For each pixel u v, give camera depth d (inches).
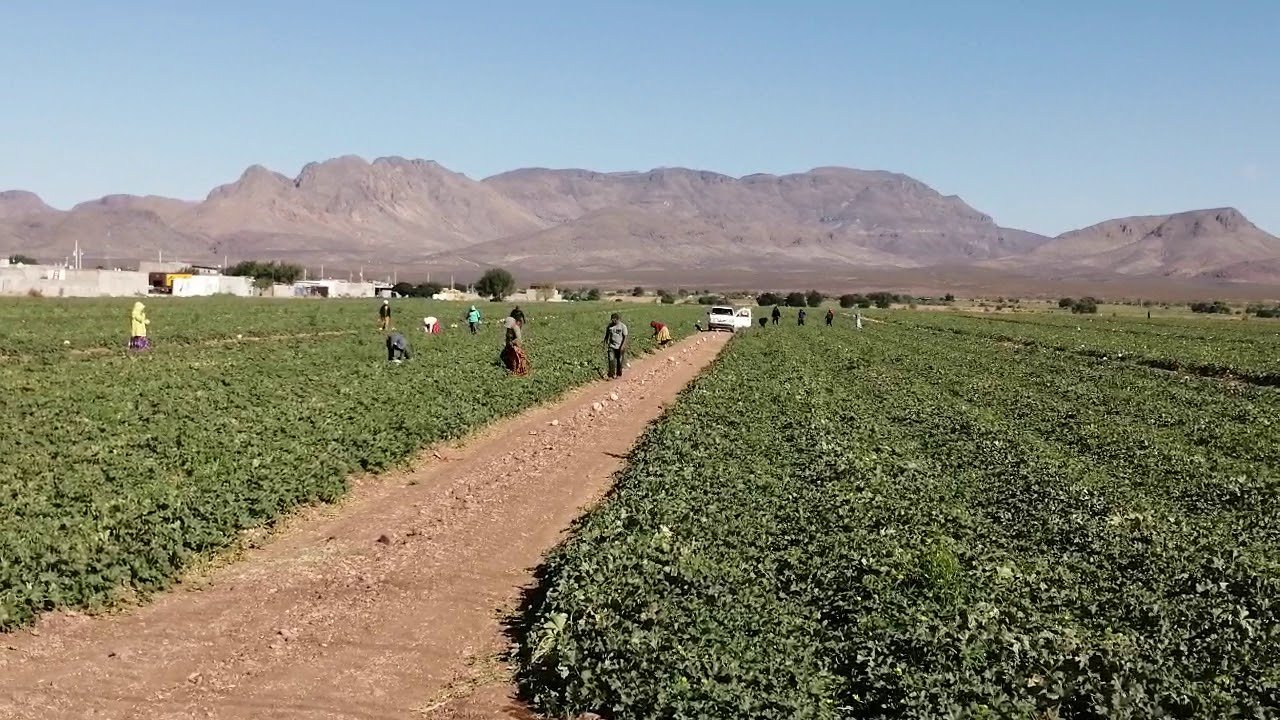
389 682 455.8
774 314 3905.0
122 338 2055.9
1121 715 383.9
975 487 786.8
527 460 948.6
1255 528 689.6
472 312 2497.5
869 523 637.9
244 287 6092.5
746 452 891.4
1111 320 5236.2
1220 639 455.8
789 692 400.5
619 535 601.6
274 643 493.4
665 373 1895.9
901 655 433.1
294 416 980.6
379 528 702.5
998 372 1895.9
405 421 992.9
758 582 526.6
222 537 622.5
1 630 482.9
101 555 546.6
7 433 876.0
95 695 431.2
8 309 2947.8
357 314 3558.1
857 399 1368.1
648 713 399.9
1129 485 810.2
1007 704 389.7
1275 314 7155.5
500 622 531.8
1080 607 499.5
